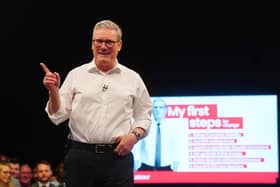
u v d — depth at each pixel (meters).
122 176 3.29
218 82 12.56
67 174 3.34
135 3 11.88
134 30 12.23
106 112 3.29
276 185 12.36
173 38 12.35
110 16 11.99
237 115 12.45
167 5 11.91
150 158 12.58
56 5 11.71
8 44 12.11
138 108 3.46
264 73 12.40
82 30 12.14
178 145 12.59
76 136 3.33
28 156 12.65
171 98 12.62
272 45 12.24
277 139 12.32
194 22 12.12
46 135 12.66
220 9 11.91
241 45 12.35
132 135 3.31
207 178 12.48
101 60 3.31
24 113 12.65
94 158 3.27
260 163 12.37
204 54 12.48
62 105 3.27
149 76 12.60
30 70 12.48
